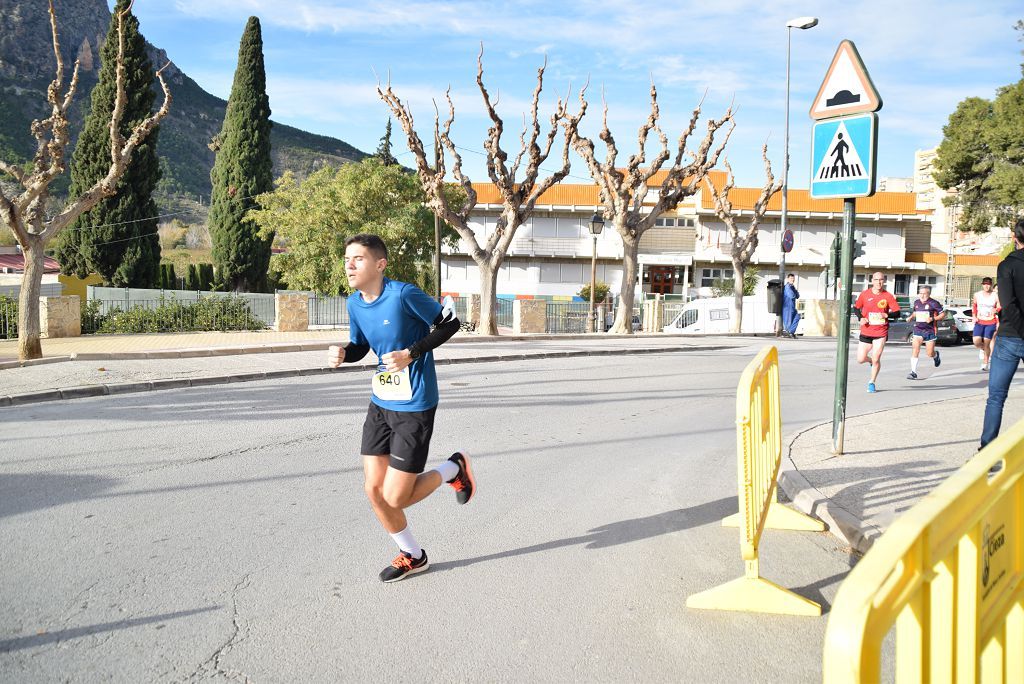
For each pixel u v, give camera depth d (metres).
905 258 54.06
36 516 5.57
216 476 6.70
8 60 148.88
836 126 6.73
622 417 9.82
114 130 15.05
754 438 4.12
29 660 3.53
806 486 6.08
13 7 155.38
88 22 171.50
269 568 4.66
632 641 3.77
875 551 1.79
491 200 52.06
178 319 24.20
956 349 22.27
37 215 14.27
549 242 53.12
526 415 9.85
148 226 39.72
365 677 3.41
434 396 4.42
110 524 5.42
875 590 1.67
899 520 1.90
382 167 39.25
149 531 5.29
